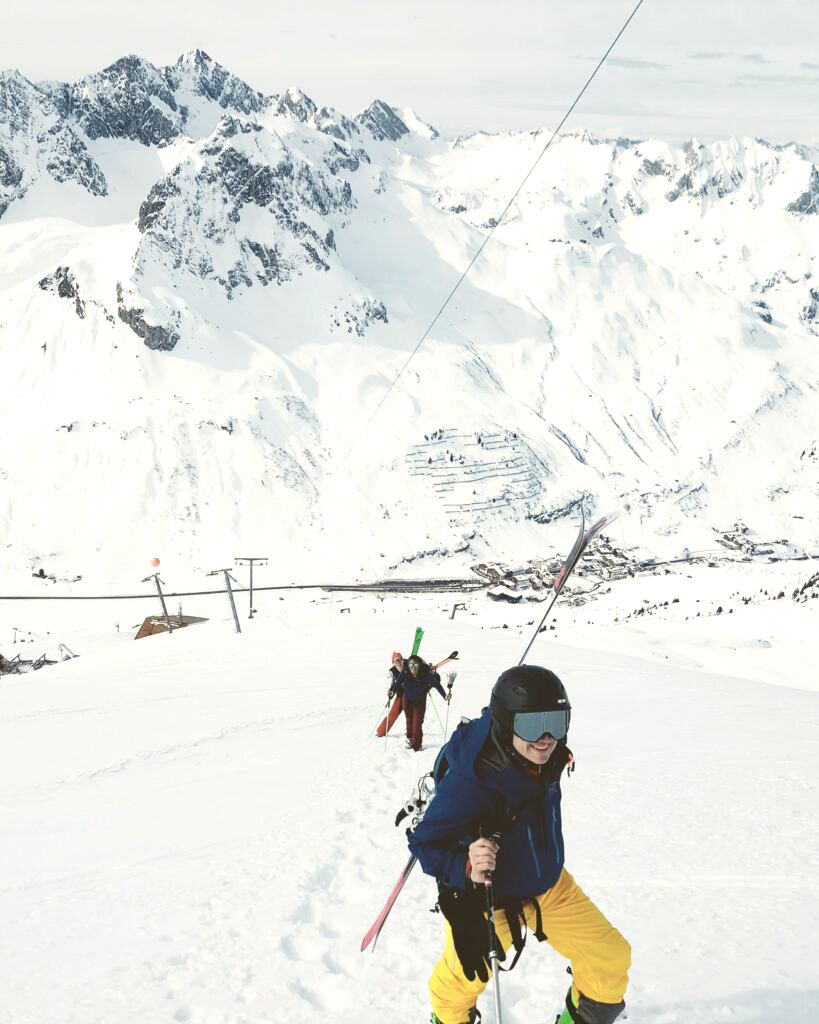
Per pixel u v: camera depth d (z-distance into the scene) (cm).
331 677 2489
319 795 993
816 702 1706
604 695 1833
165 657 3578
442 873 340
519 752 325
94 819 998
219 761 1336
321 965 480
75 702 2312
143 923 585
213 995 451
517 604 14062
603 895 543
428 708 1766
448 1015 364
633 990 410
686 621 7156
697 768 954
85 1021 434
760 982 402
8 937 590
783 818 702
